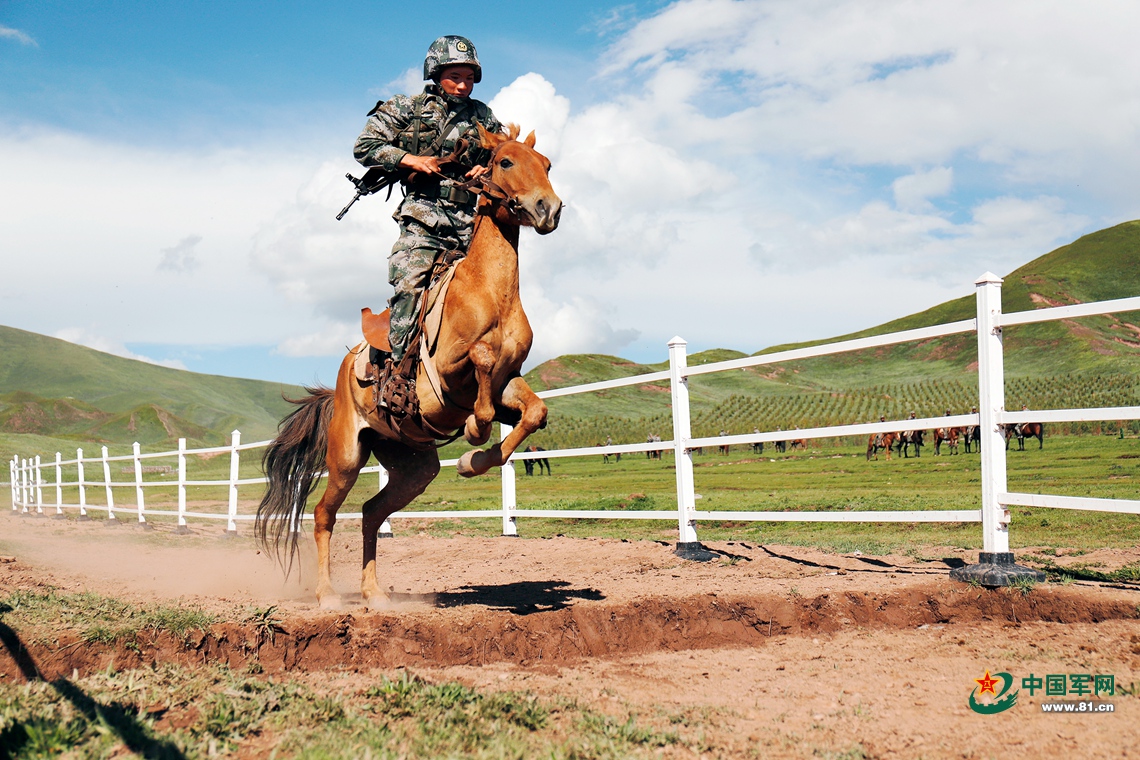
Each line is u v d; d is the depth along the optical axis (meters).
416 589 6.75
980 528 10.98
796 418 85.69
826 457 43.81
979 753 3.14
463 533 13.11
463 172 5.29
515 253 4.88
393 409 5.17
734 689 4.08
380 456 6.02
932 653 4.66
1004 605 5.50
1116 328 125.69
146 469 55.94
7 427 162.50
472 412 5.14
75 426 170.12
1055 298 141.25
